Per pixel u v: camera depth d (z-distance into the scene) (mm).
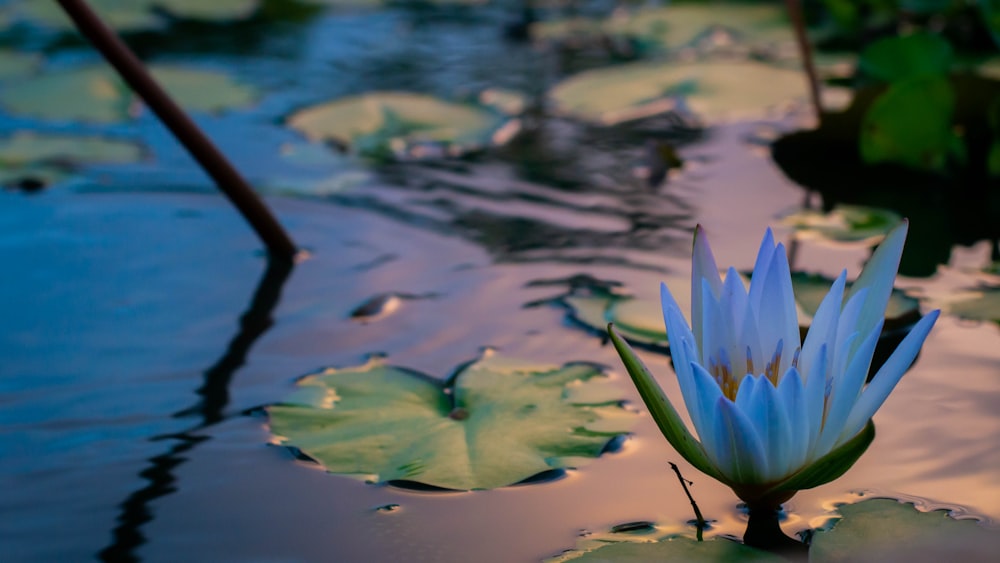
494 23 3688
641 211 3131
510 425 2754
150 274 3055
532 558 2232
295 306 3014
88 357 2961
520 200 3158
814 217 3107
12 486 2592
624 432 2738
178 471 2645
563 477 2547
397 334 2977
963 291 2998
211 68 3467
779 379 2344
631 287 3014
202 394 2926
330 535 2352
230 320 2998
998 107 3174
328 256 3078
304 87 3418
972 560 2105
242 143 3268
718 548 2176
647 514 2385
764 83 3363
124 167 3215
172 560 2275
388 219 3131
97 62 3465
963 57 3418
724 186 3174
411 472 2547
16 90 3357
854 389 2182
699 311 2488
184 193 3174
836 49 3500
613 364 2936
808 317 2961
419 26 3672
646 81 3387
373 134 3289
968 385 2904
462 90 3408
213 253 3084
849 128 3217
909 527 2244
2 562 2275
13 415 2910
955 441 2641
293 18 3701
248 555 2289
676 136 3283
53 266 3062
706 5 3695
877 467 2543
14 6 3697
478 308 3000
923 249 3061
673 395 2904
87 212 3139
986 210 3123
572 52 3545
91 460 2709
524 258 3062
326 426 2799
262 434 2816
